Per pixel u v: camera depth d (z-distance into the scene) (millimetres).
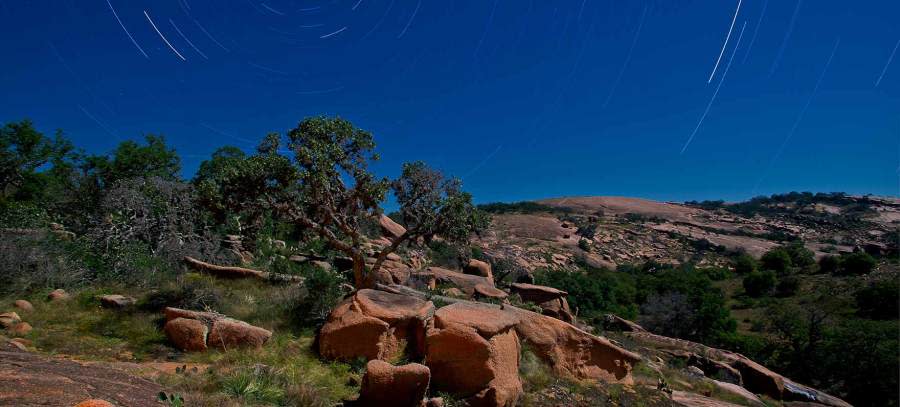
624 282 48125
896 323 29219
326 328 9133
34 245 11867
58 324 9195
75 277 11555
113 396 4746
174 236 15289
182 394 5594
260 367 7402
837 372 22016
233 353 8258
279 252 19000
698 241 73000
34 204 16953
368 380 6762
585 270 54031
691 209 107312
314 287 11234
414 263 23719
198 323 8820
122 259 12828
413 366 6883
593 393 9312
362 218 14508
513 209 101562
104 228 14547
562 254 60094
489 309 9180
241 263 16922
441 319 8320
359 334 8703
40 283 10977
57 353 7641
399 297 10055
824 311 35938
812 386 22234
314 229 13172
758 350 26172
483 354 7867
